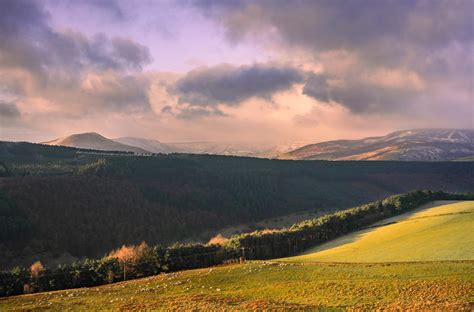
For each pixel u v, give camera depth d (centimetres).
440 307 4706
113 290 8206
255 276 8100
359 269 7688
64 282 10288
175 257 11519
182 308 5950
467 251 7988
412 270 6944
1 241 18088
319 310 5309
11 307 7238
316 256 10625
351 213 16475
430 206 16938
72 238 19875
